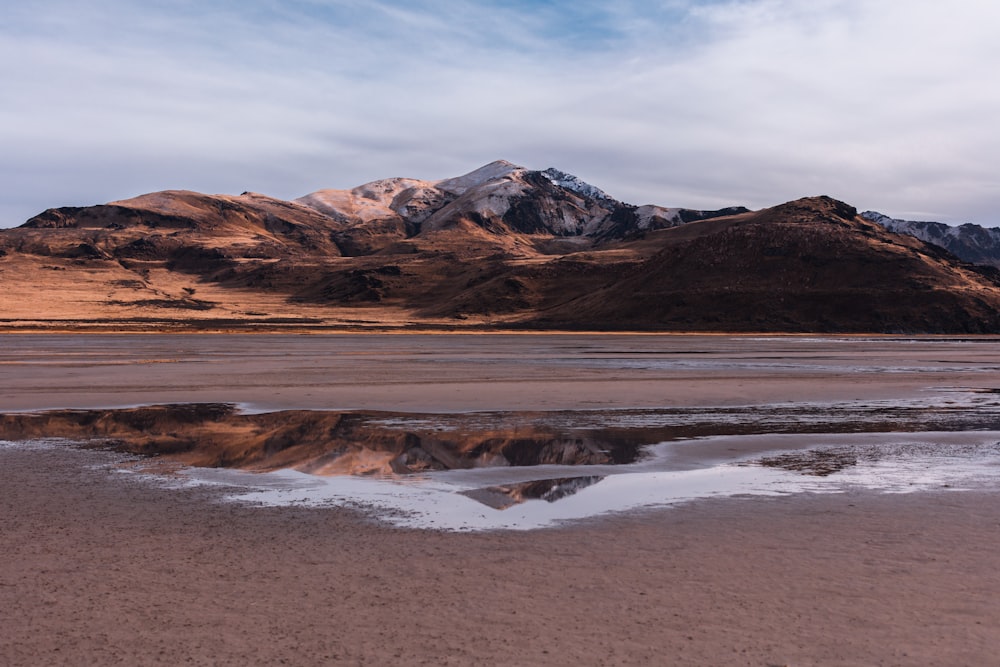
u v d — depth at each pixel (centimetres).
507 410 2400
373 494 1258
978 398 2808
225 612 740
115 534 1005
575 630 700
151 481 1349
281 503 1190
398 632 695
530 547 955
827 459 1580
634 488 1306
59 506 1155
